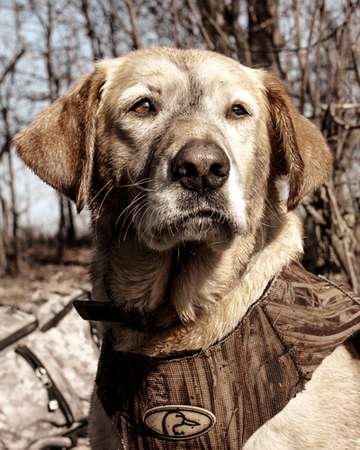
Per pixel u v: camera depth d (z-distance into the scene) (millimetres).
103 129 772
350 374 739
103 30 2518
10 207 3195
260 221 752
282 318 695
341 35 1205
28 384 974
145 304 727
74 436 972
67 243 3432
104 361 738
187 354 703
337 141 1234
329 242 1227
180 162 668
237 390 677
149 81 757
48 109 801
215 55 794
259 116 781
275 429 676
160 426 692
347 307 719
